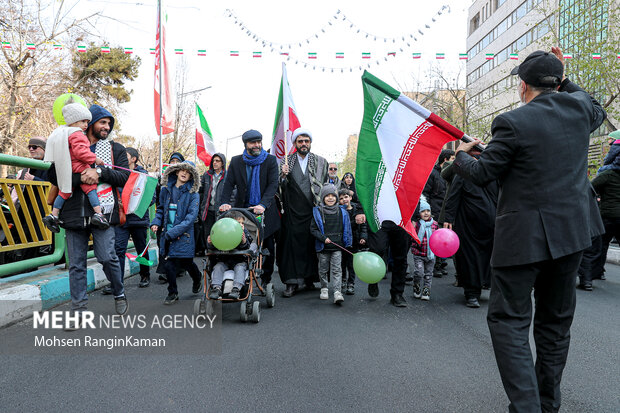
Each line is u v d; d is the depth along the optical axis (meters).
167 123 9.67
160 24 9.55
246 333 4.30
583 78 14.80
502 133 2.46
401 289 5.54
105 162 4.62
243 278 4.69
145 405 2.79
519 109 2.50
